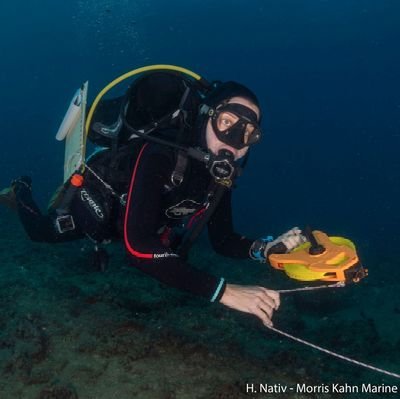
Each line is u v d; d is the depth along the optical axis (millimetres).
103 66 47406
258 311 1942
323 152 51062
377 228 15633
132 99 2369
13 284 4863
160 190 2158
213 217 2877
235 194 22984
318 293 6352
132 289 5051
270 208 19531
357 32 74000
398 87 89938
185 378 3240
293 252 2104
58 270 5566
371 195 25578
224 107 2205
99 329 3777
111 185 2568
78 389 3014
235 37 74125
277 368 3553
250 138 2303
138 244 2000
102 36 46406
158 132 2285
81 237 3512
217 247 2912
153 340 3650
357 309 6719
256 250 2652
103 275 5477
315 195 25406
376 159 43344
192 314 4484
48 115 42406
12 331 3678
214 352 3678
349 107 95438
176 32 66250
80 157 2418
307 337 5117
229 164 2203
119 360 3381
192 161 2309
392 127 73938
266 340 4328
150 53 77250
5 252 6352
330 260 1908
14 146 25844
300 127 81938
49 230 3494
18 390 2975
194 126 2322
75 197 2793
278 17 69125
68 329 3771
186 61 82375
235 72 88250
